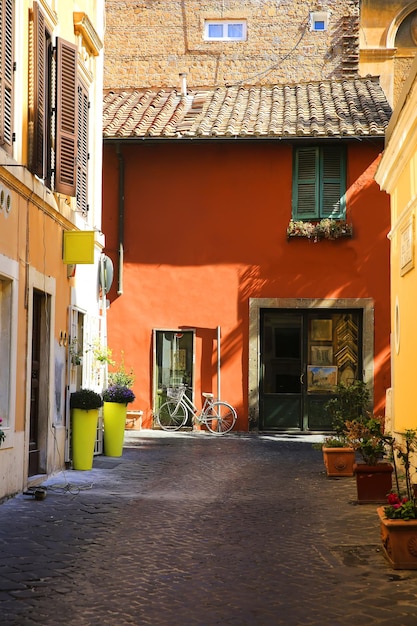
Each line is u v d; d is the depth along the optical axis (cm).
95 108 1473
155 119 1995
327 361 1917
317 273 1911
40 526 846
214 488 1119
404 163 1152
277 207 1933
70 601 598
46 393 1156
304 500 1026
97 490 1081
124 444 1636
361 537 815
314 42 2369
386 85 2438
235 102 2131
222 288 1930
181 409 1923
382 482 997
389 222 1906
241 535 827
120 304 1944
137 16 2425
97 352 1413
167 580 659
